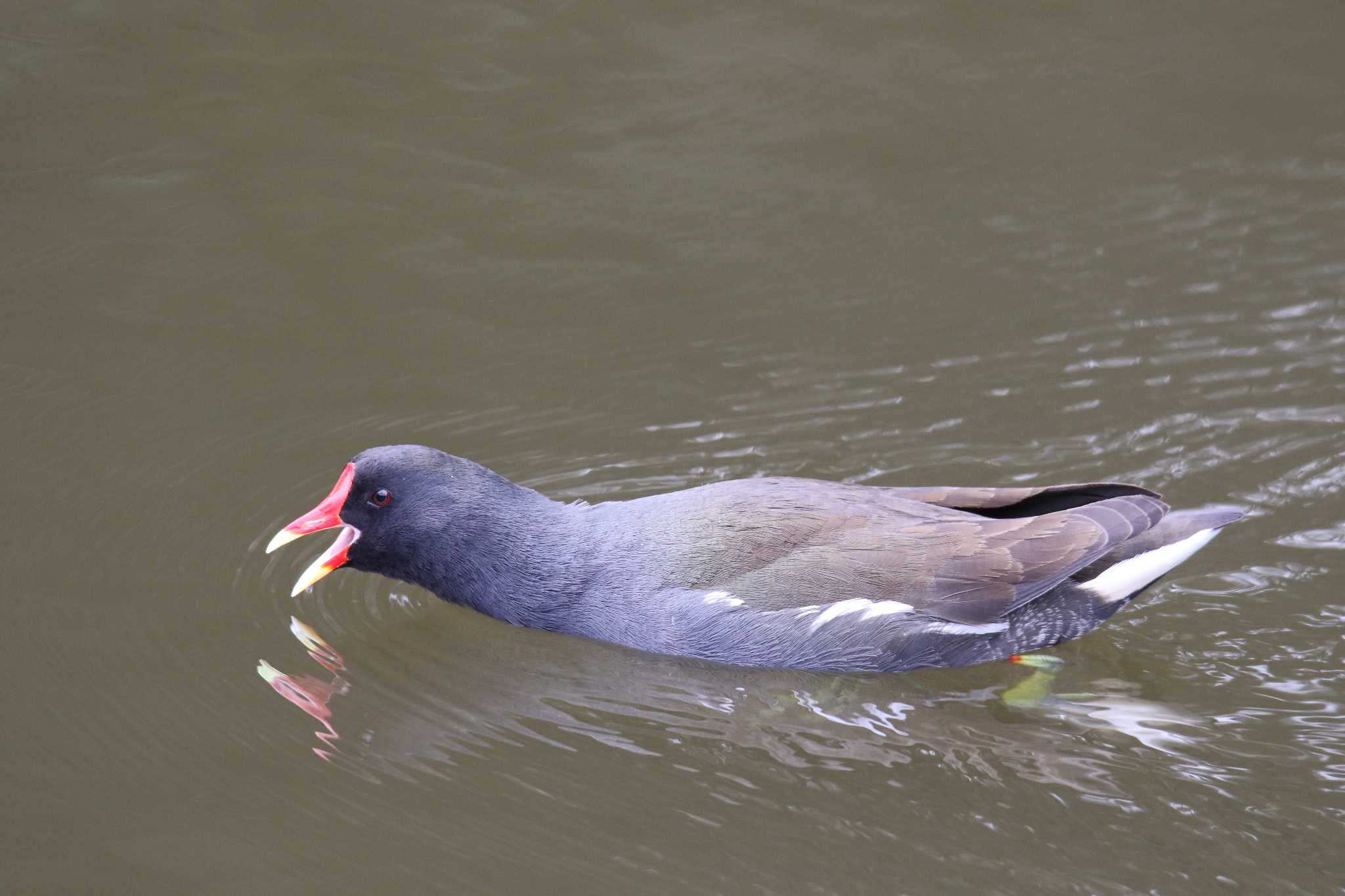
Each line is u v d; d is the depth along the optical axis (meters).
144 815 8.97
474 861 8.62
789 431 13.36
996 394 13.81
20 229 15.80
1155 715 9.95
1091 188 16.84
